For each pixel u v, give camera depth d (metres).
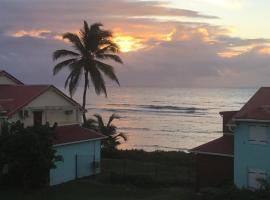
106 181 36.78
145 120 139.75
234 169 31.17
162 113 168.75
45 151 31.92
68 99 41.41
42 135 32.16
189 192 32.66
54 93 40.16
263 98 32.69
